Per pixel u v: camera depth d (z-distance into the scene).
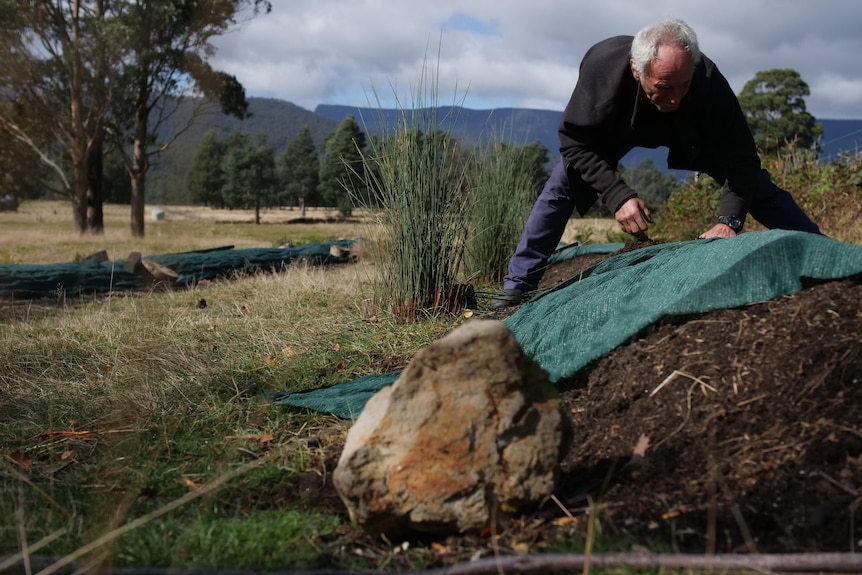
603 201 4.39
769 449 2.38
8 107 24.22
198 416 3.73
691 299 3.05
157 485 2.97
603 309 3.57
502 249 6.90
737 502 2.23
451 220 5.35
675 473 2.42
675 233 10.26
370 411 2.37
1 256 15.20
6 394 4.22
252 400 3.87
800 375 2.56
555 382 3.24
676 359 2.89
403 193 5.27
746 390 2.61
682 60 3.65
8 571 2.19
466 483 2.27
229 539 2.34
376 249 5.55
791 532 2.08
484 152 7.06
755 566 1.87
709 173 4.50
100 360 4.86
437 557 2.26
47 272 8.84
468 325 2.36
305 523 2.48
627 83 4.16
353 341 4.89
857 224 7.93
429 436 2.28
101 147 27.36
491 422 2.29
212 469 3.06
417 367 2.32
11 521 2.57
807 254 3.02
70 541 2.42
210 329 5.55
